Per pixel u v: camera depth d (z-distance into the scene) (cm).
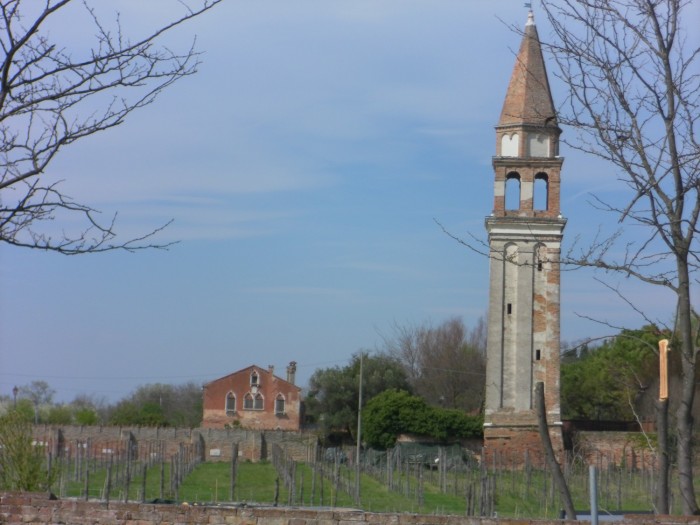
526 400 6912
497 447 6869
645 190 1558
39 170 1166
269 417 10412
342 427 9781
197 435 8062
